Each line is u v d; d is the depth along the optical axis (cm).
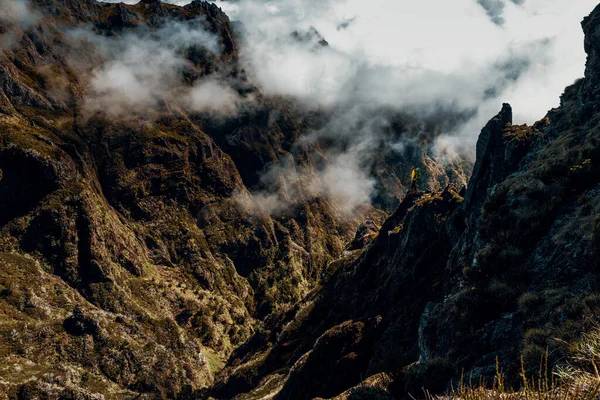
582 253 1142
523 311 1105
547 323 962
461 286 2083
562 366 674
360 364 6206
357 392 1271
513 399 400
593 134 2258
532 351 847
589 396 371
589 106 3253
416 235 8619
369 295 10356
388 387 1260
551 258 1262
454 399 702
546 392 385
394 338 5878
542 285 1180
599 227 1108
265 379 11588
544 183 1792
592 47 4047
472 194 6450
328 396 6106
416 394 1106
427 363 1155
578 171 1587
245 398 10594
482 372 988
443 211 8200
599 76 3572
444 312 1595
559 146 2583
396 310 6962
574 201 1502
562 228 1363
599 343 586
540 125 5056
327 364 7069
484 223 2108
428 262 7594
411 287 7425
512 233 1577
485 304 1284
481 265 1492
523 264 1352
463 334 1265
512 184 2166
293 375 7606
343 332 7356
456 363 1135
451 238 7006
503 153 5459
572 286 1051
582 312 855
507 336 1077
